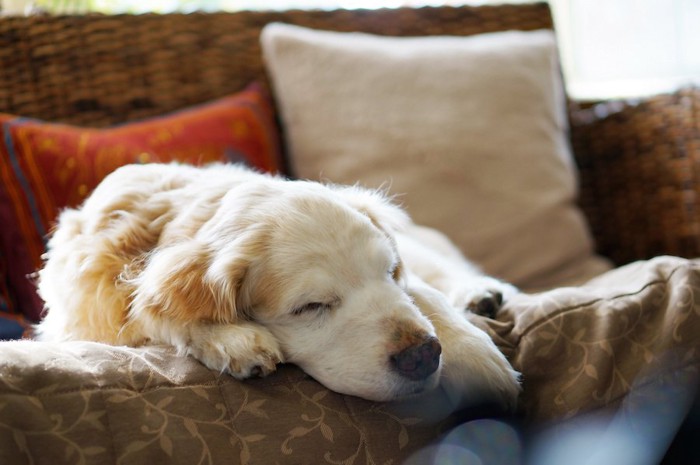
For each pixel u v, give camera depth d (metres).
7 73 2.05
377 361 1.11
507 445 1.16
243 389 1.06
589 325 1.19
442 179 2.17
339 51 2.25
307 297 1.17
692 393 1.18
